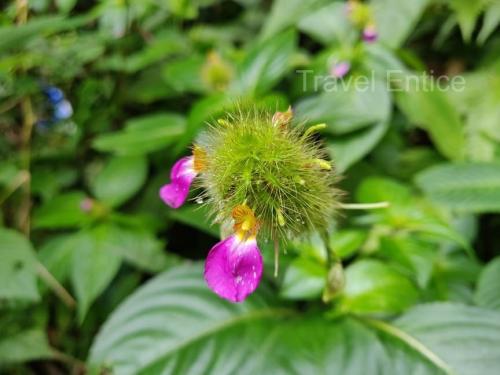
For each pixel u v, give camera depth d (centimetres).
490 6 21
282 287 15
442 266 18
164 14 26
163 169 23
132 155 22
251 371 14
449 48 26
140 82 26
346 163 19
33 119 23
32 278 16
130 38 25
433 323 15
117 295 20
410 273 16
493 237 21
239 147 12
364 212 20
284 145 12
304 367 14
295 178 12
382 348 14
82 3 26
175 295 16
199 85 22
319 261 16
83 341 20
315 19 23
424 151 23
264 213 12
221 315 15
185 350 15
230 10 33
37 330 19
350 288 15
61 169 24
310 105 20
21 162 23
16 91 22
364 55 21
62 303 20
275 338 15
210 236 23
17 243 17
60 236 20
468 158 21
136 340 15
